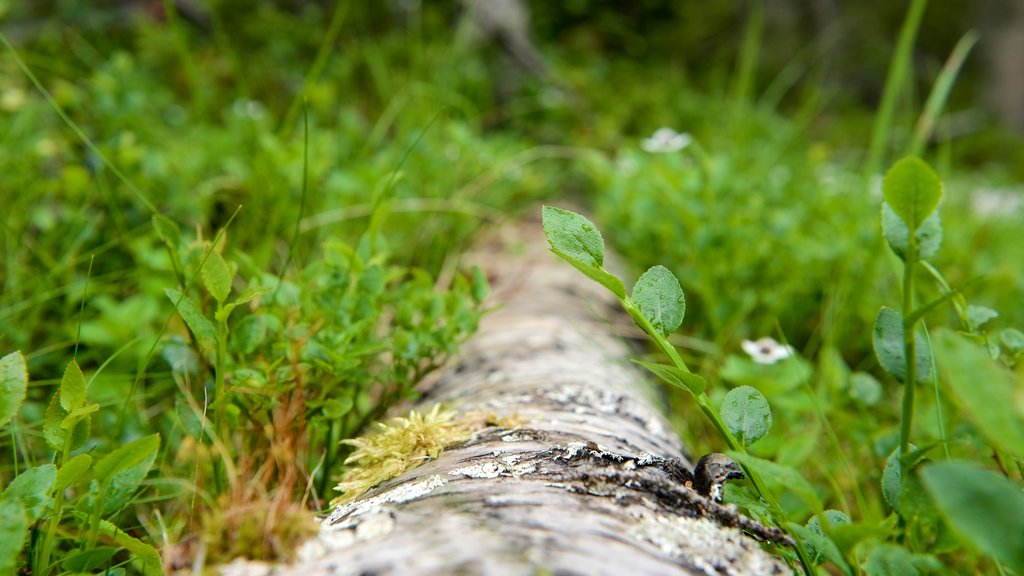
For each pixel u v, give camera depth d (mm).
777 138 1364
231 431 458
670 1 2656
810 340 775
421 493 374
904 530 366
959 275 967
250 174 815
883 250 773
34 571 365
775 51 3064
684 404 635
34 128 917
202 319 404
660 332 360
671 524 354
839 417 531
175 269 473
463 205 848
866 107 3299
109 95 855
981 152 3111
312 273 505
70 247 656
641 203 880
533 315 646
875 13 3576
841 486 540
